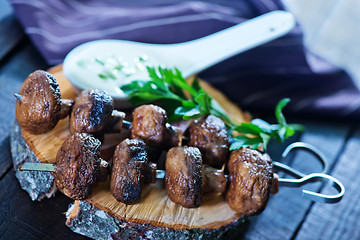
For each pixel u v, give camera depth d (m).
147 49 0.52
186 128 0.45
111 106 0.42
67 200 0.45
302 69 0.58
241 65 0.58
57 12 0.58
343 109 0.56
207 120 0.44
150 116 0.42
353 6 0.72
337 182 0.41
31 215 0.44
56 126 0.45
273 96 0.57
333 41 0.69
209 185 0.42
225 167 0.44
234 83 0.58
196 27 0.59
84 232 0.43
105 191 0.42
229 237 0.44
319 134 0.56
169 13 0.59
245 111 0.57
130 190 0.40
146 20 0.58
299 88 0.58
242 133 0.45
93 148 0.40
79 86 0.47
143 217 0.41
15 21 0.59
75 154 0.39
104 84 0.48
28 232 0.43
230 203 0.42
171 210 0.42
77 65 0.48
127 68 0.49
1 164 0.47
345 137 0.56
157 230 0.41
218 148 0.43
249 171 0.41
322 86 0.58
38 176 0.43
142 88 0.46
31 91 0.41
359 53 0.68
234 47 0.53
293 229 0.47
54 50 0.55
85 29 0.57
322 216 0.49
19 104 0.42
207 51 0.52
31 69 0.56
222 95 0.54
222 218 0.42
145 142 0.43
